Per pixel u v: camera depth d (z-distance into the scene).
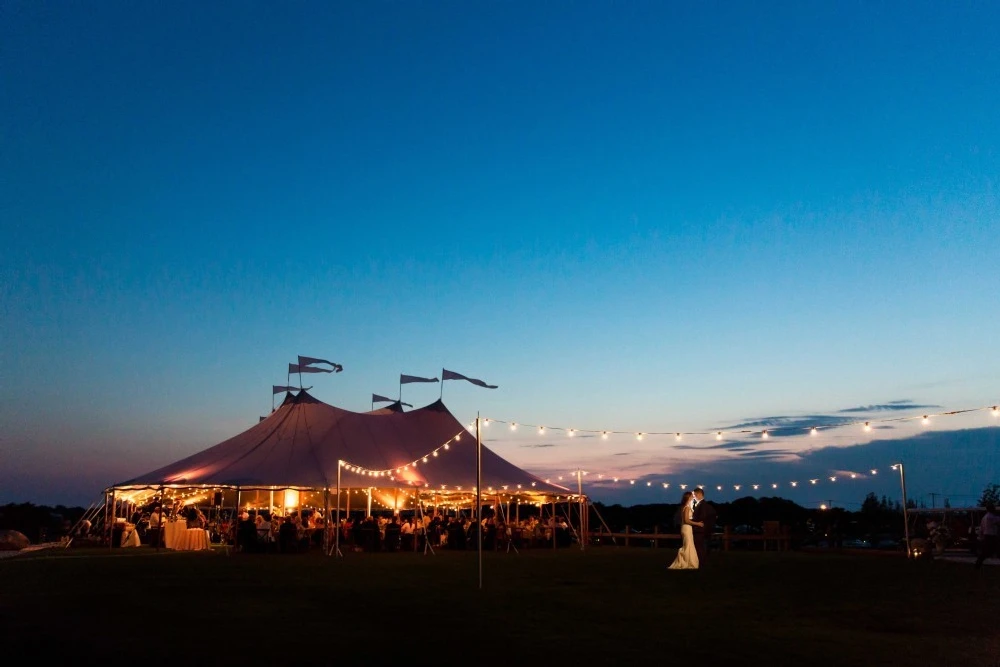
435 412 29.39
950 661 7.56
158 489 24.84
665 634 8.94
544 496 27.55
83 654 7.69
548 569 17.11
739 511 45.00
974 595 12.59
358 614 10.32
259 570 16.67
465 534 24.83
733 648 8.15
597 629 9.24
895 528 31.53
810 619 10.11
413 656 7.69
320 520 24.98
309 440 26.16
